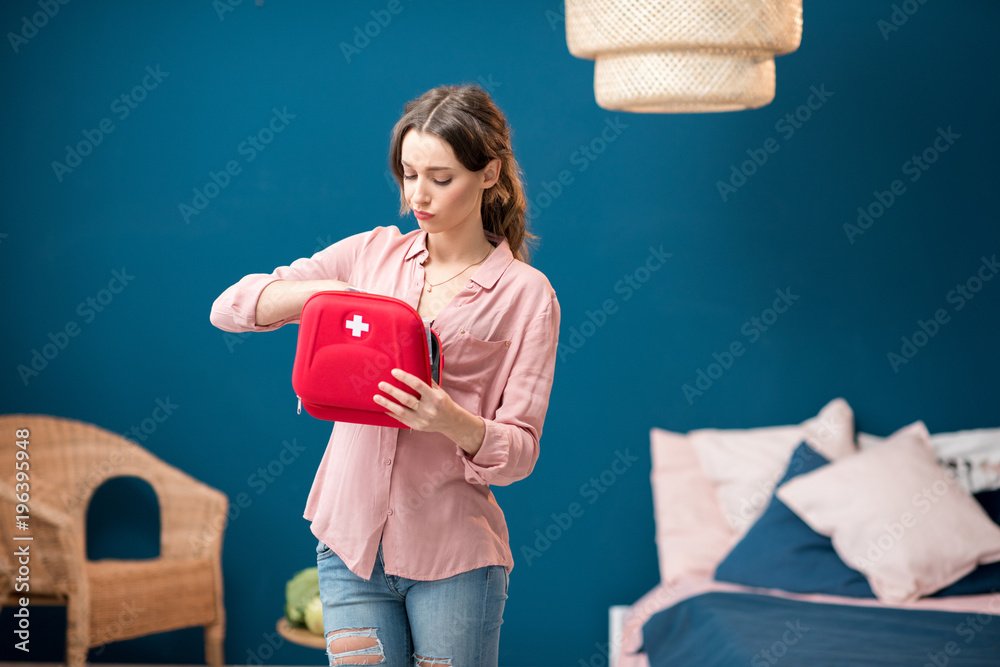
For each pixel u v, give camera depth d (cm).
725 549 486
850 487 460
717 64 368
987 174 521
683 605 427
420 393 195
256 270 514
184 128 509
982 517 455
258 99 509
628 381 525
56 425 497
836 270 524
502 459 209
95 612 437
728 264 523
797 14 372
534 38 512
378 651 214
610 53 378
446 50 511
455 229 223
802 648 354
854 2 516
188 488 498
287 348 518
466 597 216
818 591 438
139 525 515
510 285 223
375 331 200
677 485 505
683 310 524
